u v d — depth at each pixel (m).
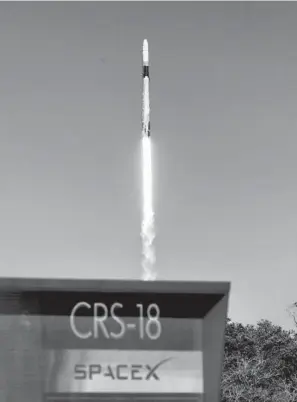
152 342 5.68
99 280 5.60
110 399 5.62
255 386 68.94
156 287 5.63
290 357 72.06
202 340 5.68
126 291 5.63
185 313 5.68
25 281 5.52
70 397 5.62
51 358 5.61
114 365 5.66
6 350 5.55
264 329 74.12
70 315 5.63
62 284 5.57
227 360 71.00
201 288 5.62
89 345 5.62
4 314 5.55
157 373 5.64
